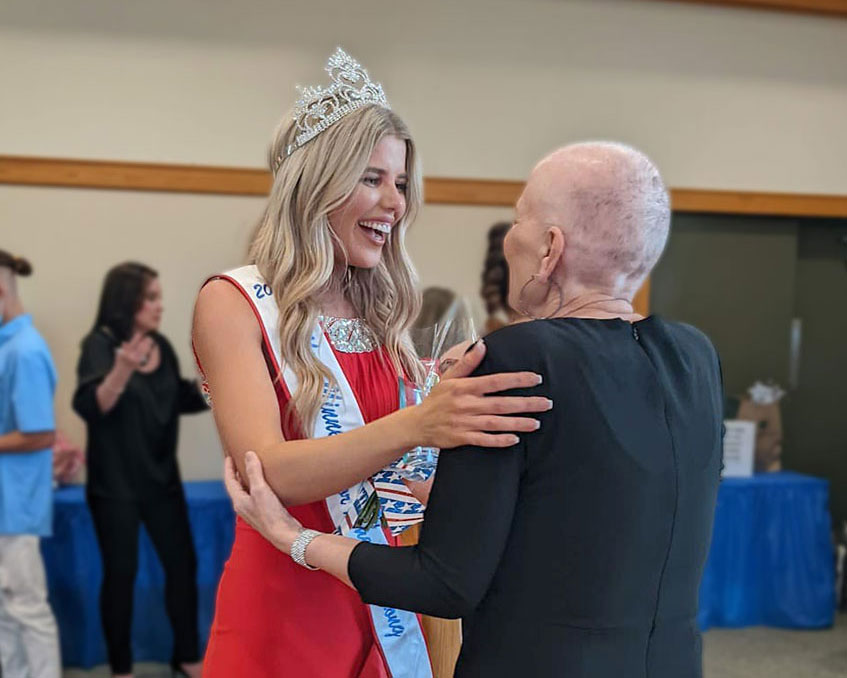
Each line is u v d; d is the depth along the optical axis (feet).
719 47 12.64
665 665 3.18
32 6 10.56
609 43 12.28
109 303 9.99
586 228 3.19
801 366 14.16
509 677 3.06
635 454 3.03
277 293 3.97
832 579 12.16
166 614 10.07
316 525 3.94
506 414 2.99
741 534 11.87
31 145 10.59
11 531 9.02
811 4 12.64
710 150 12.75
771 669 10.56
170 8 10.89
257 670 3.94
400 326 4.44
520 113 12.06
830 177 13.19
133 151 10.86
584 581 3.01
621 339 3.21
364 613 4.16
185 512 10.08
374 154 3.97
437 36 11.75
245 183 10.91
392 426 3.27
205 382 4.06
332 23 11.38
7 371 9.05
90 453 9.78
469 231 11.64
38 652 9.21
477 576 2.97
